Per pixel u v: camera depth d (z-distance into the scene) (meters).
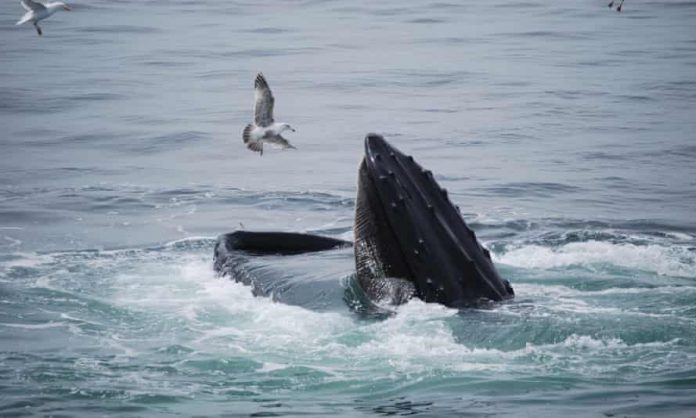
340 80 150.12
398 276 53.03
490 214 81.44
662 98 134.25
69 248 70.31
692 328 49.84
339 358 48.59
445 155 104.69
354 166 100.38
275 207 83.69
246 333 52.22
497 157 103.44
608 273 61.53
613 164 99.69
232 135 113.56
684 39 188.62
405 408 43.06
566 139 111.38
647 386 44.56
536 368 46.59
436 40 190.00
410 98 137.25
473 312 51.19
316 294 55.03
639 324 49.91
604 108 128.12
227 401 44.28
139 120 120.56
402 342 49.47
